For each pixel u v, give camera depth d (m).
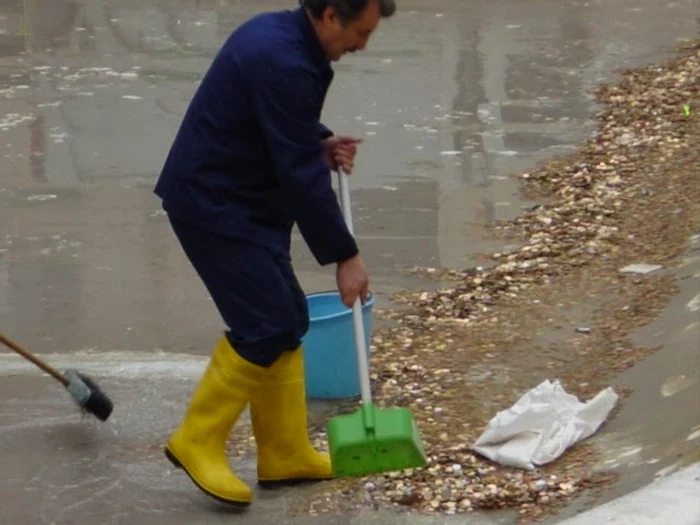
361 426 7.42
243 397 7.88
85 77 21.22
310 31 7.27
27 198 15.62
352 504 7.87
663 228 13.73
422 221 14.76
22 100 19.89
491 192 15.70
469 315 11.79
